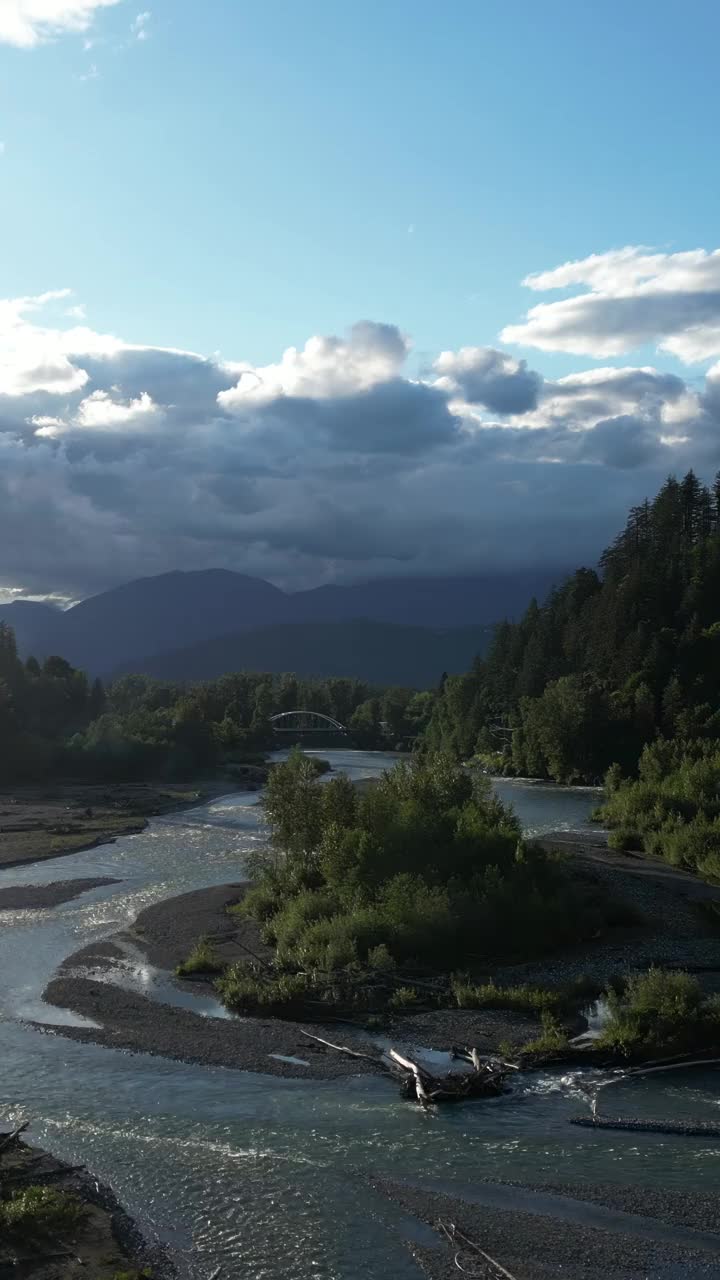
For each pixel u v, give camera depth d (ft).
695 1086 87.86
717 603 512.63
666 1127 78.28
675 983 101.09
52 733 523.29
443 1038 101.86
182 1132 78.38
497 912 134.00
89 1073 92.32
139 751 460.14
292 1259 60.44
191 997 118.32
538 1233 63.00
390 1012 110.11
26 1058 96.43
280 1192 68.44
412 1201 66.95
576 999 112.68
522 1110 82.74
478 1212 65.46
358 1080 90.84
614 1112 81.76
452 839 149.59
